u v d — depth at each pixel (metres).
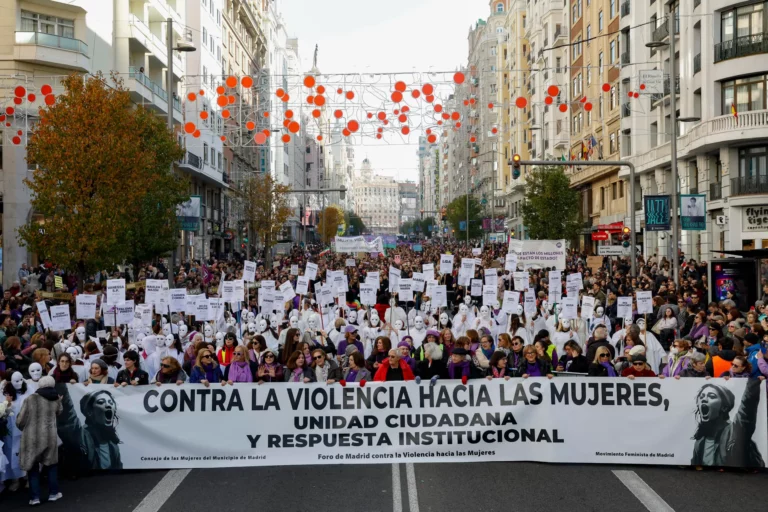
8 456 8.96
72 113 23.84
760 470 9.67
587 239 57.62
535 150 72.50
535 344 10.91
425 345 10.88
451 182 158.12
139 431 9.65
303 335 13.45
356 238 39.03
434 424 9.82
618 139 47.69
